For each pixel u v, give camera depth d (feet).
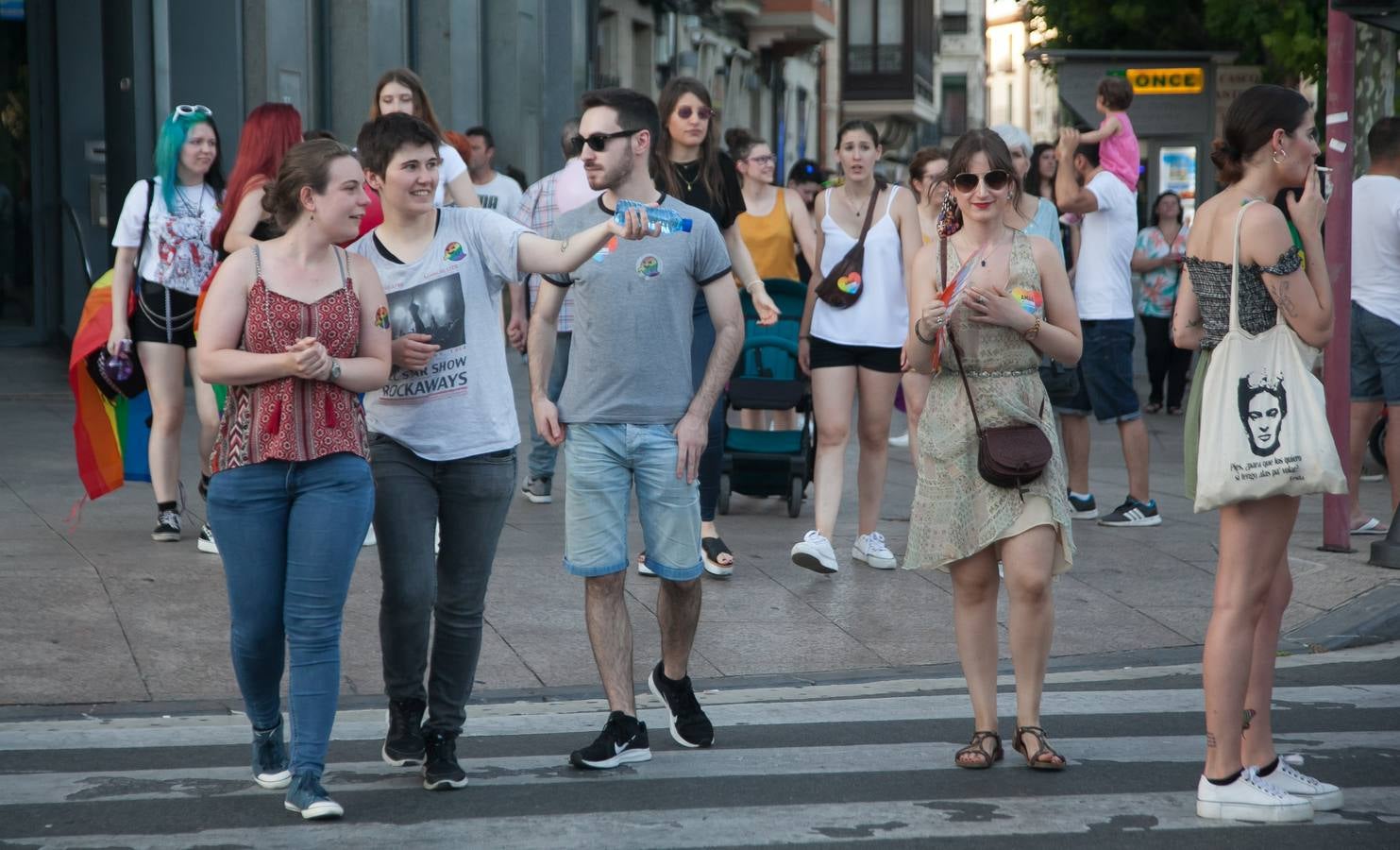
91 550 103.24
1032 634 68.33
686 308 69.92
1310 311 61.67
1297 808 61.46
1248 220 61.93
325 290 61.36
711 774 67.82
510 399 66.44
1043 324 67.62
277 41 199.62
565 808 62.95
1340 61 110.73
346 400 61.41
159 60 190.29
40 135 206.08
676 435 69.46
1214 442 61.82
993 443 66.49
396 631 65.16
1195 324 65.51
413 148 64.13
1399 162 118.73
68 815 61.82
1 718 76.54
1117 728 75.51
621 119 68.74
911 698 81.82
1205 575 107.76
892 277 103.81
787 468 123.65
